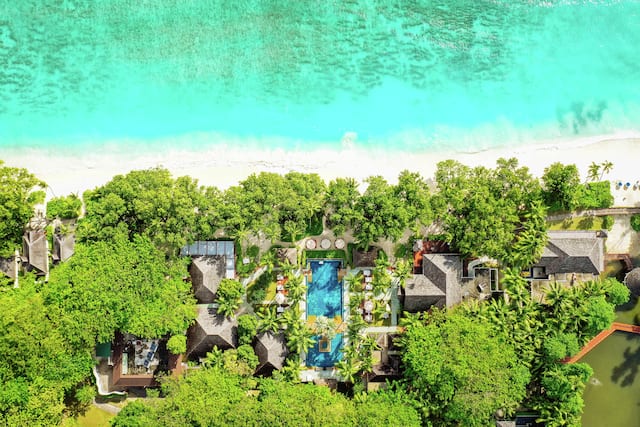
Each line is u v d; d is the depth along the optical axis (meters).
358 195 42.34
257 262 44.91
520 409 44.94
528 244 43.31
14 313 40.09
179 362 43.41
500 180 43.16
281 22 46.41
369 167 46.56
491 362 40.81
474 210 42.41
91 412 44.31
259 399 42.59
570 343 42.66
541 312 44.03
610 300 44.31
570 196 43.44
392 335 44.91
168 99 46.16
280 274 45.12
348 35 46.69
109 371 44.31
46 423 41.03
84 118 45.88
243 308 44.78
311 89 46.53
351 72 46.69
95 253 41.50
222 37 46.19
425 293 43.44
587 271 43.81
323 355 45.31
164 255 42.25
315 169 46.38
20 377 40.41
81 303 40.88
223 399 40.53
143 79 46.12
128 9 45.97
